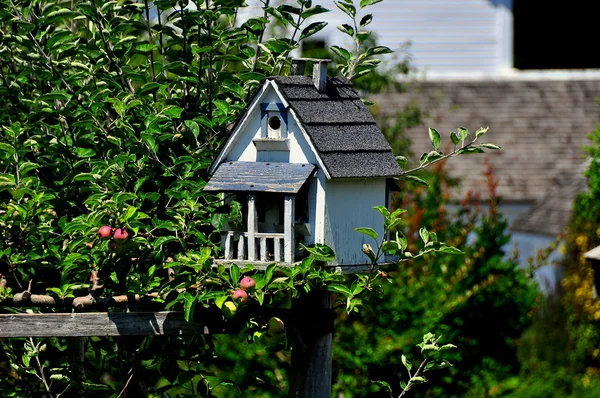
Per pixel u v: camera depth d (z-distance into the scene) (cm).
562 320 2936
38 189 1144
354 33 1245
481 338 2212
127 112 1209
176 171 1173
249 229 1051
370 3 1213
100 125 1171
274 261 1040
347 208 1075
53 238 1143
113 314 1060
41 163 1197
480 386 2133
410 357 1956
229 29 1216
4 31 1298
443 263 2245
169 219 1152
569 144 4106
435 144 1155
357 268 1086
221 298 983
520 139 4116
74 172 1184
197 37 1280
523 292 2314
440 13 4803
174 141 1196
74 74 1197
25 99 1209
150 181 1160
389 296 2002
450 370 2064
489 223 2405
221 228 1066
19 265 1134
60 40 1190
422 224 2352
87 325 1059
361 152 1082
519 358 2805
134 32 1555
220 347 1861
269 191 1035
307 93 1091
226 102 1153
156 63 1247
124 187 1096
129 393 1247
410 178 1141
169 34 1238
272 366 1858
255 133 1090
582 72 4541
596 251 1853
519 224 3716
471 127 4128
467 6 4809
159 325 1066
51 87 1282
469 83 4388
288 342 1091
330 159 1043
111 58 1220
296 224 1052
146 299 1083
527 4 6794
